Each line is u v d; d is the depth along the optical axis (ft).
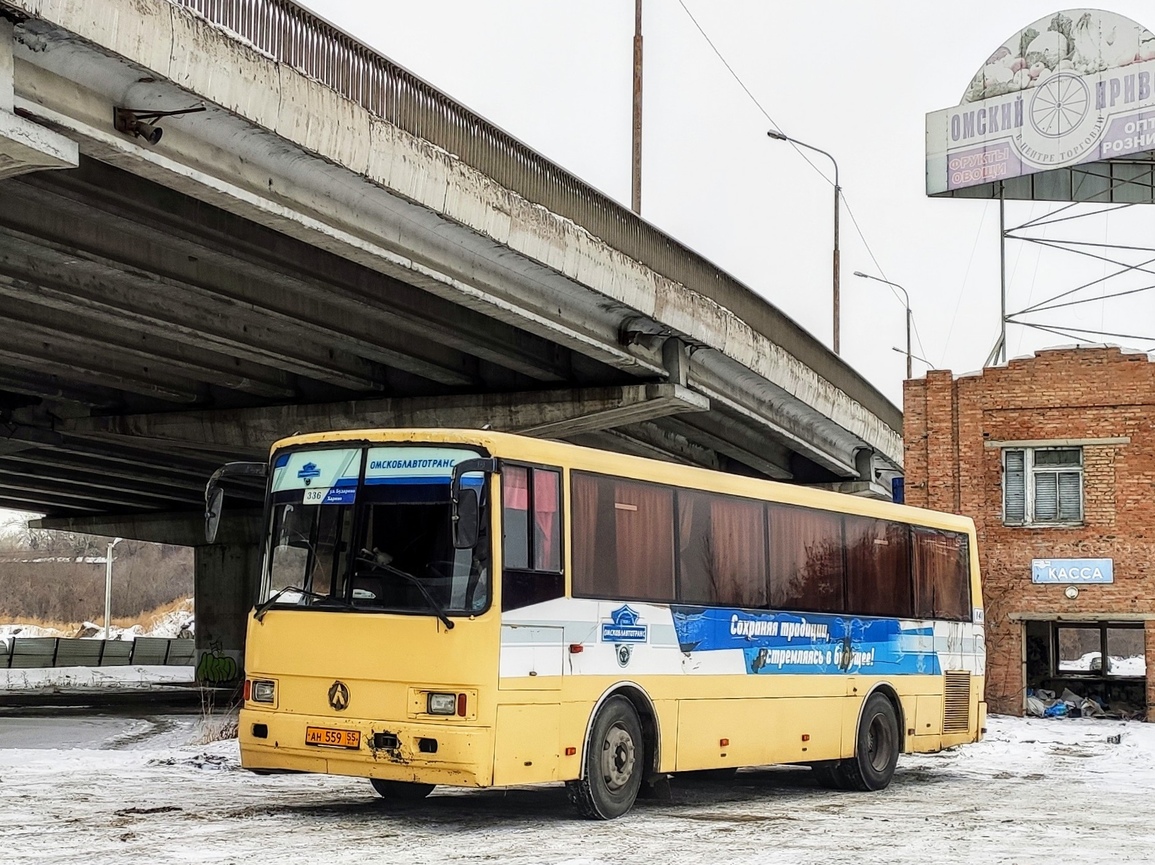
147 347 83.76
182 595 456.86
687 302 94.02
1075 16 118.21
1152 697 91.97
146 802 42.24
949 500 98.02
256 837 34.99
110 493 155.43
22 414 102.12
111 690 156.04
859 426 137.49
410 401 98.07
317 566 39.32
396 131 63.10
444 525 38.19
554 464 40.29
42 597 427.33
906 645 57.11
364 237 64.28
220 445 101.65
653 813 43.32
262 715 39.11
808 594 51.34
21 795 43.62
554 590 39.52
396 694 37.52
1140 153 114.83
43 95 47.57
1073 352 96.27
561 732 39.24
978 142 123.03
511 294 77.30
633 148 108.27
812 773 60.34
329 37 59.11
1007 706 95.35
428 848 33.86
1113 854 35.37
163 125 52.42
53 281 66.23
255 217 58.29
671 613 44.19
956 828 40.68
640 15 110.32
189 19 50.55
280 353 84.79
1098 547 94.58
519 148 74.23
